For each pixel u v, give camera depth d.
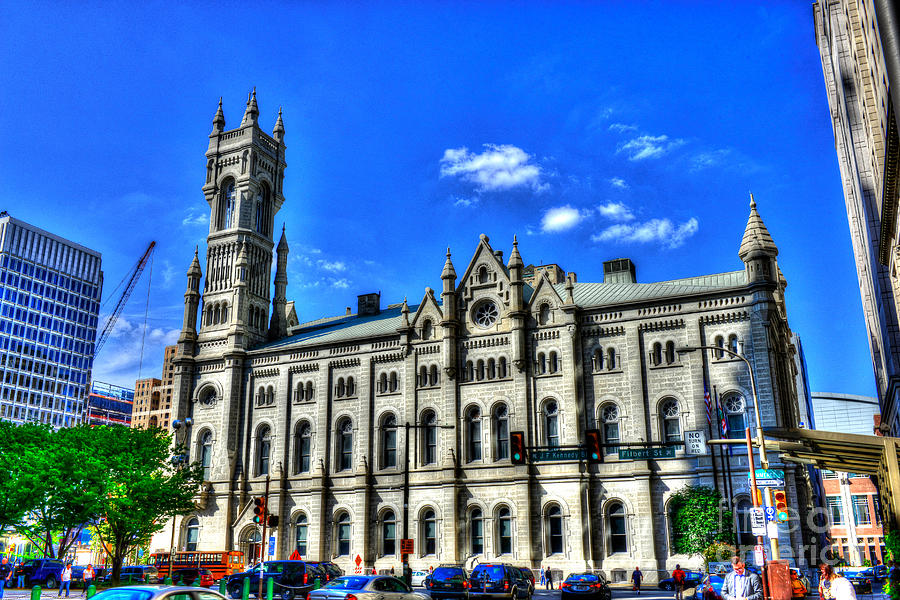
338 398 80.25
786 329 73.06
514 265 74.12
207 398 86.88
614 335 69.94
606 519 66.19
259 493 80.62
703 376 65.31
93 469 57.97
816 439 32.22
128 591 18.42
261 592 42.88
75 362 197.25
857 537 139.75
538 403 70.94
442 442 73.75
